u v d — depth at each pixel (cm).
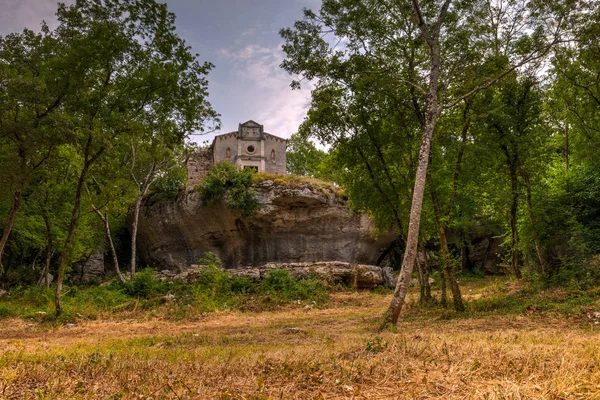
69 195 2780
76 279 3644
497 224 3428
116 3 1666
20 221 2630
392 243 3834
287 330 1304
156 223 3697
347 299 2498
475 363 538
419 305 1781
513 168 1805
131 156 2728
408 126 1747
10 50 1706
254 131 4372
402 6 1466
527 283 1858
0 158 1830
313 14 1457
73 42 1638
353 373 519
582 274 1673
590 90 1702
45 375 545
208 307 2105
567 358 553
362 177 1859
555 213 1831
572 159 2198
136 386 486
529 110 1753
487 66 1513
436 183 1605
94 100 1698
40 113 1702
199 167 4281
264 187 3247
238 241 3431
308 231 3334
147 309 2155
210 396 451
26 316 1870
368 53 1519
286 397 439
